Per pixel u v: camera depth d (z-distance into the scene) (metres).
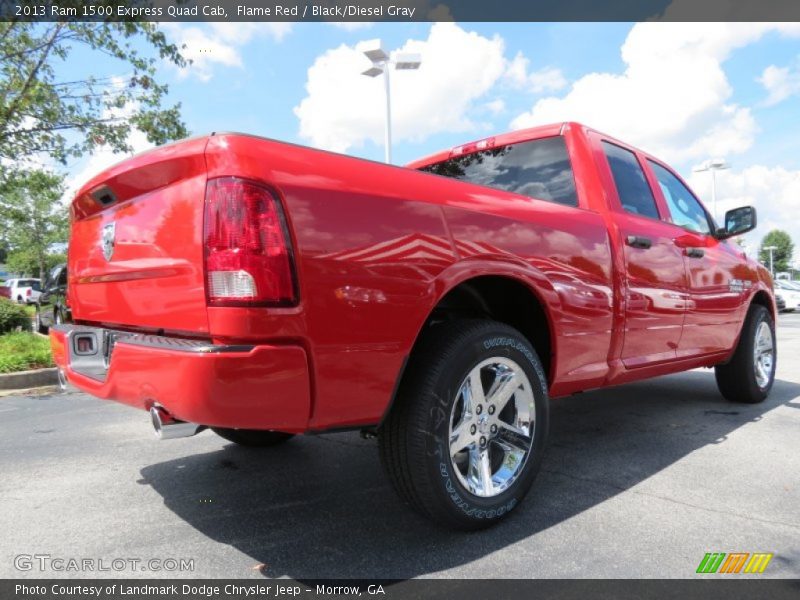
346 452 3.59
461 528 2.33
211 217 1.86
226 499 2.81
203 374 1.75
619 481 2.99
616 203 3.36
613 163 3.57
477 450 2.41
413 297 2.14
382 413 2.10
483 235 2.42
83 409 5.12
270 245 1.83
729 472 3.10
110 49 8.00
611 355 3.17
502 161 3.76
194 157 1.93
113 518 2.59
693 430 3.99
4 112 7.54
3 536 2.41
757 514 2.55
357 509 2.66
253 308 1.80
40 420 4.66
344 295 1.96
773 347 5.06
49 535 2.41
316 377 1.92
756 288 4.72
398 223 2.13
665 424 4.16
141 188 2.22
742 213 4.35
